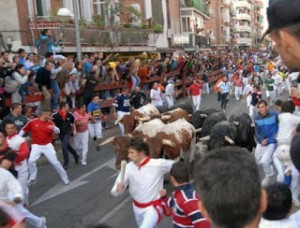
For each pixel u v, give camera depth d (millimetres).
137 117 10070
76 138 11828
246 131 8938
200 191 1740
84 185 9883
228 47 77000
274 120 8125
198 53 39031
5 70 12094
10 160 6547
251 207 1655
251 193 1655
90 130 13805
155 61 24266
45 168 11625
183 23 44438
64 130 11391
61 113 11367
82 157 11742
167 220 7375
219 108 22797
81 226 7508
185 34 38719
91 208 8359
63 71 14312
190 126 8680
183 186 4500
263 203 1712
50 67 13531
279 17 1509
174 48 36500
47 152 9688
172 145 7867
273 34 1565
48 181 10336
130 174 5316
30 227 7340
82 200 8844
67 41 18578
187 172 4480
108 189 9461
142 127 8336
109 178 10336
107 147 13914
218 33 73312
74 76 14953
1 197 5691
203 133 9539
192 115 10352
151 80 22344
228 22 83438
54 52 16375
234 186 1655
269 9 1550
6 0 17016
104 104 17719
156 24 30734
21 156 7566
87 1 22578
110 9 23859
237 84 25672
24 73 12242
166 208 5375
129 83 19562
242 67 38781
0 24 17141
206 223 4309
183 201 4434
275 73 27250
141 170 5258
